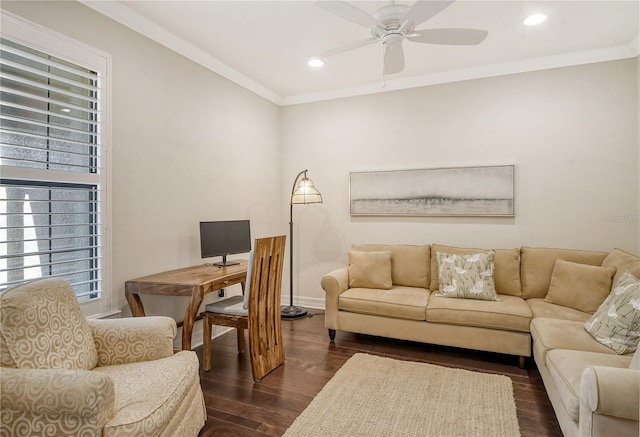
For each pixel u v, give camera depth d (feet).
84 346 5.98
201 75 11.59
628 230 11.10
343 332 12.55
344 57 11.73
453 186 13.06
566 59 11.57
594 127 11.43
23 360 4.91
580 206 11.60
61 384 4.35
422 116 13.60
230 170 12.92
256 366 8.77
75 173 7.99
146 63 9.68
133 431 4.55
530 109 12.14
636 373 4.69
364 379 8.82
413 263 12.46
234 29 9.99
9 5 6.87
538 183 12.07
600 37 10.39
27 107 7.13
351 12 6.75
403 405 7.61
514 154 12.35
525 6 8.75
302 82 14.08
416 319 10.48
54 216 7.78
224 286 9.40
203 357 9.52
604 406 4.58
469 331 9.93
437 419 7.10
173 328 6.86
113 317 8.68
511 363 9.82
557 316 9.07
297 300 15.85
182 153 10.84
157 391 5.30
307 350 10.80
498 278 11.30
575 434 5.43
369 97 14.44
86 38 8.21
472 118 12.87
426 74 13.25
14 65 6.94
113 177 8.76
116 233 8.84
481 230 12.77
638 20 9.42
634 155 11.02
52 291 5.82
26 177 7.21
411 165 13.79
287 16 9.31
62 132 7.84
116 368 6.08
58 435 4.39
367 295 11.32
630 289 7.21
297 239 15.79
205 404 7.72
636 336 6.69
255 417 7.23
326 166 15.24
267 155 15.12
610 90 11.23
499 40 10.54
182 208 10.84
